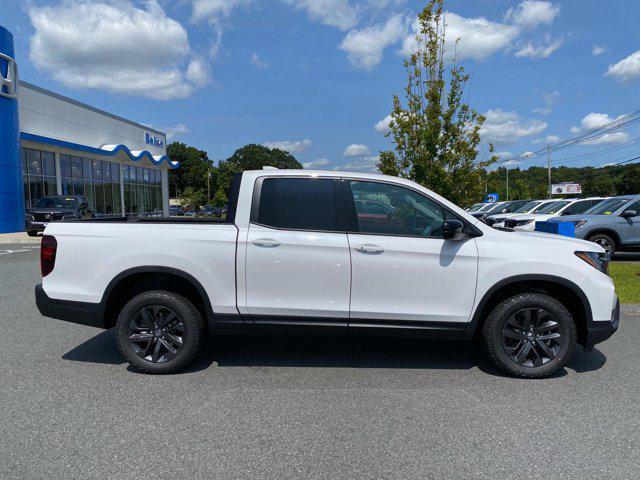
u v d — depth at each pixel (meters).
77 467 2.83
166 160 39.34
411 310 4.25
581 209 13.25
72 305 4.34
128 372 4.41
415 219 4.36
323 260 4.20
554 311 4.21
